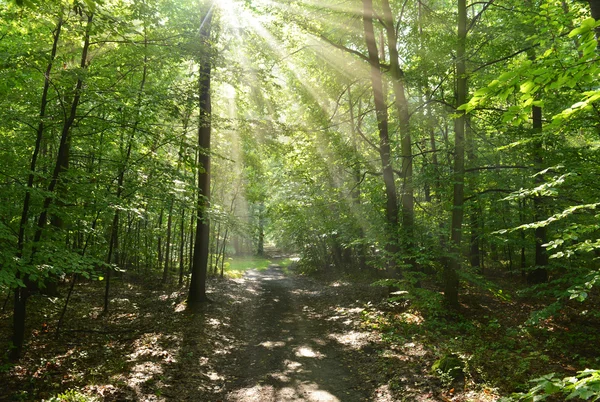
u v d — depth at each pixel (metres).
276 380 7.53
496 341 9.55
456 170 12.30
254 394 6.85
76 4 6.96
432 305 10.95
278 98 17.42
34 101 8.49
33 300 11.93
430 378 6.88
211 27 13.44
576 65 3.34
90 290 15.59
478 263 18.50
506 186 13.55
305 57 17.08
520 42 11.42
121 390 6.29
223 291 18.30
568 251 5.39
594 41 3.08
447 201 13.62
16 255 6.93
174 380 7.05
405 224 13.45
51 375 6.88
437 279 15.52
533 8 11.34
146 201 10.62
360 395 6.75
